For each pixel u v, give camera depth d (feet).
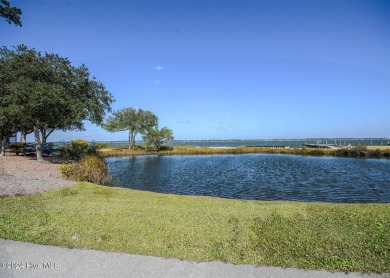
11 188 34.68
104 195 32.71
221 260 14.35
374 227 19.16
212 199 32.53
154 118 206.18
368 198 47.29
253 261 14.19
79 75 78.28
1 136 96.53
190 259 14.42
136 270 13.23
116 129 200.34
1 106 68.39
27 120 68.54
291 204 28.81
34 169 56.24
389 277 12.73
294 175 76.18
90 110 77.20
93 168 54.75
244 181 66.39
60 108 67.77
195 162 120.88
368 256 14.58
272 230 18.67
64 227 19.08
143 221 20.54
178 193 52.03
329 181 65.31
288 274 12.95
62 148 100.83
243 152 192.13
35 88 64.03
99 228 18.90
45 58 73.67
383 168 90.99
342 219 21.34
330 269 13.39
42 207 24.95
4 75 70.03
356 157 139.85
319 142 307.17
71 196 31.27
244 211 24.39
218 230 18.67
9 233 17.81
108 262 14.03
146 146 208.54
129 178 71.87
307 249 15.52
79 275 12.72
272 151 190.80
